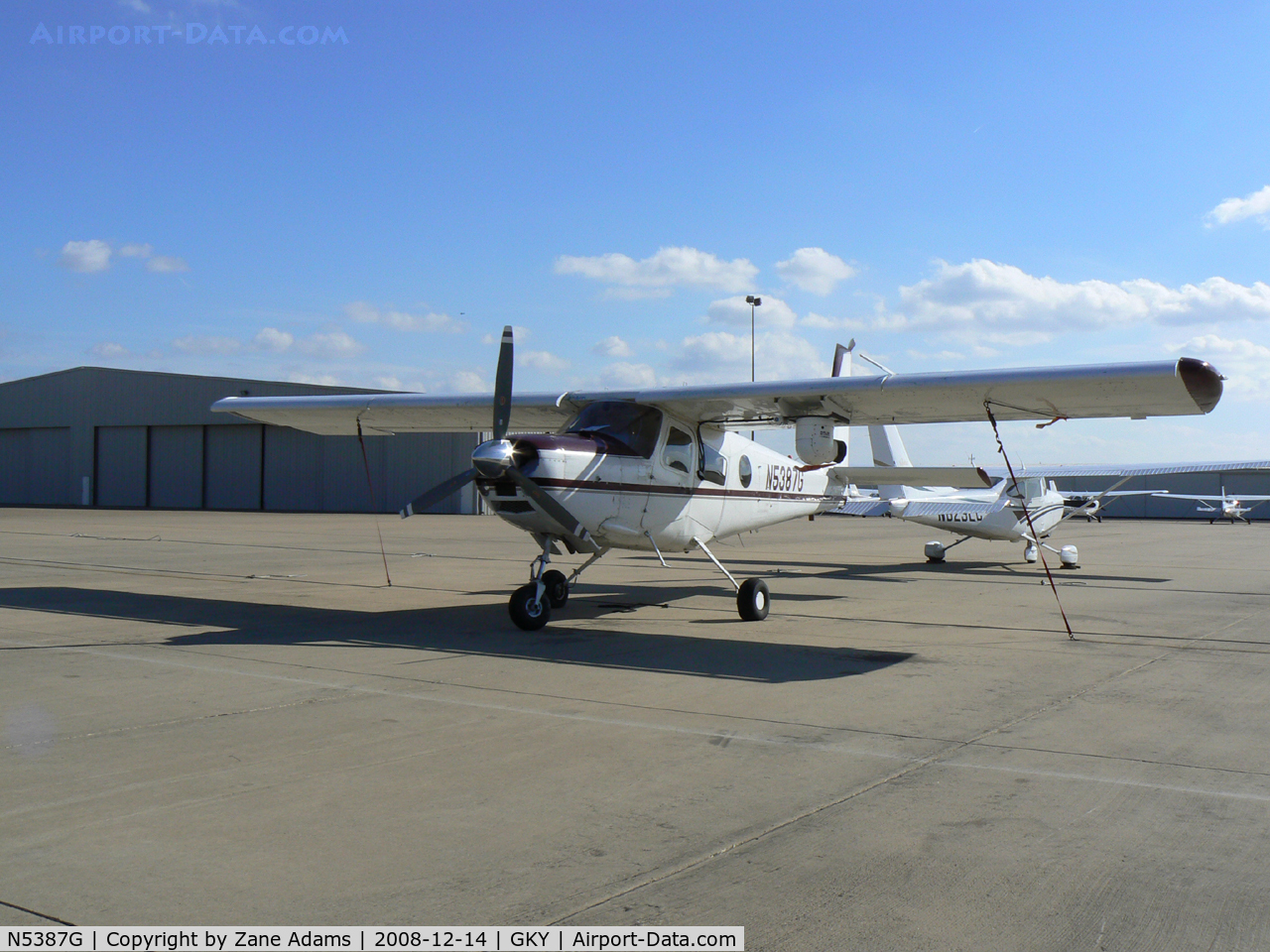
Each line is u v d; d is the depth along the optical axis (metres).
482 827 3.69
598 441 9.22
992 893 3.10
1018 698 6.14
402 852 3.43
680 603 11.41
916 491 18.38
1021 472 17.86
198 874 3.21
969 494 17.62
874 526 36.94
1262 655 7.81
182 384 46.66
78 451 49.75
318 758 4.63
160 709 5.64
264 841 3.52
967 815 3.86
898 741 5.05
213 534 25.08
